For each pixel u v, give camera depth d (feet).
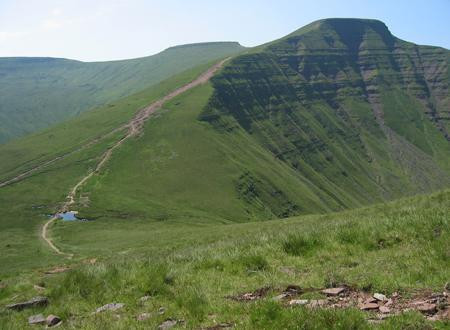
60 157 573.74
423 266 36.40
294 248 47.88
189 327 30.37
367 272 37.35
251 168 588.09
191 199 483.10
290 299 33.24
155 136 609.42
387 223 50.34
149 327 30.99
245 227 192.34
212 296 36.35
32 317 38.17
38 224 363.15
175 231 268.82
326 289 34.09
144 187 491.31
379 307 29.60
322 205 601.62
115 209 415.03
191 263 47.34
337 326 25.71
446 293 30.60
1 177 522.88
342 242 48.16
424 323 25.72
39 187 471.62
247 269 43.52
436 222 47.37
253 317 28.76
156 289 40.29
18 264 207.51
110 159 549.54
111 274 44.57
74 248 254.27
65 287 44.19
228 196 504.02
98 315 35.47
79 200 433.07
